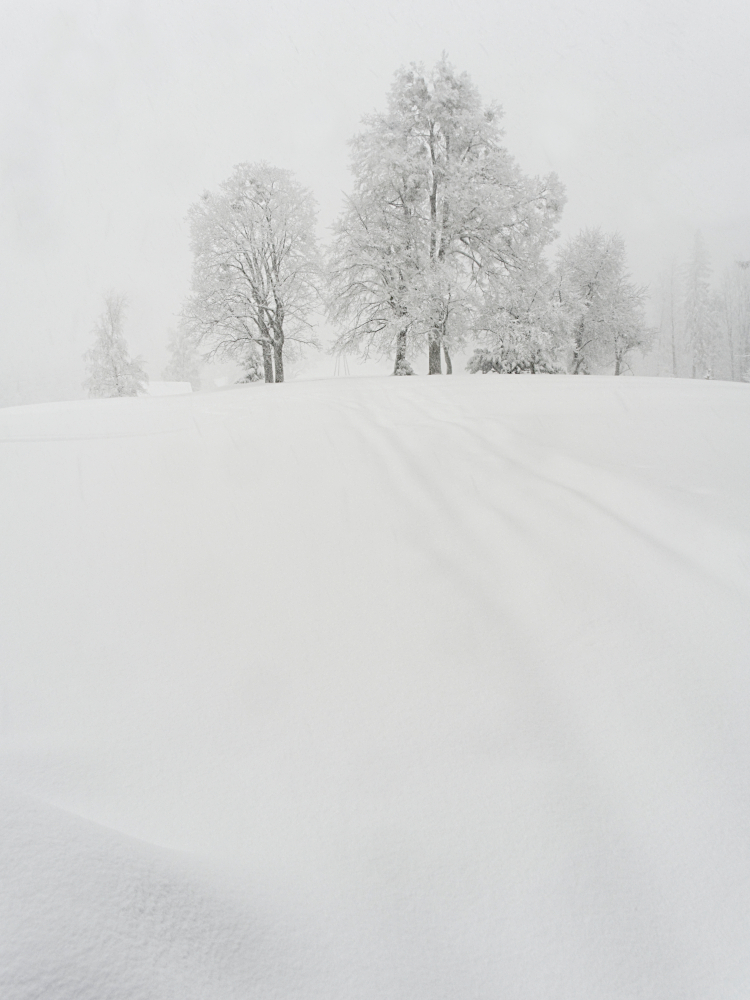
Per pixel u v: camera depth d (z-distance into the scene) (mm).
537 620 2129
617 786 1395
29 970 661
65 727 1717
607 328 27234
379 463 4090
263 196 19781
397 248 16625
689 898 1113
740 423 4789
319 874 1155
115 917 799
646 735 1546
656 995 946
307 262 19891
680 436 4352
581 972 977
